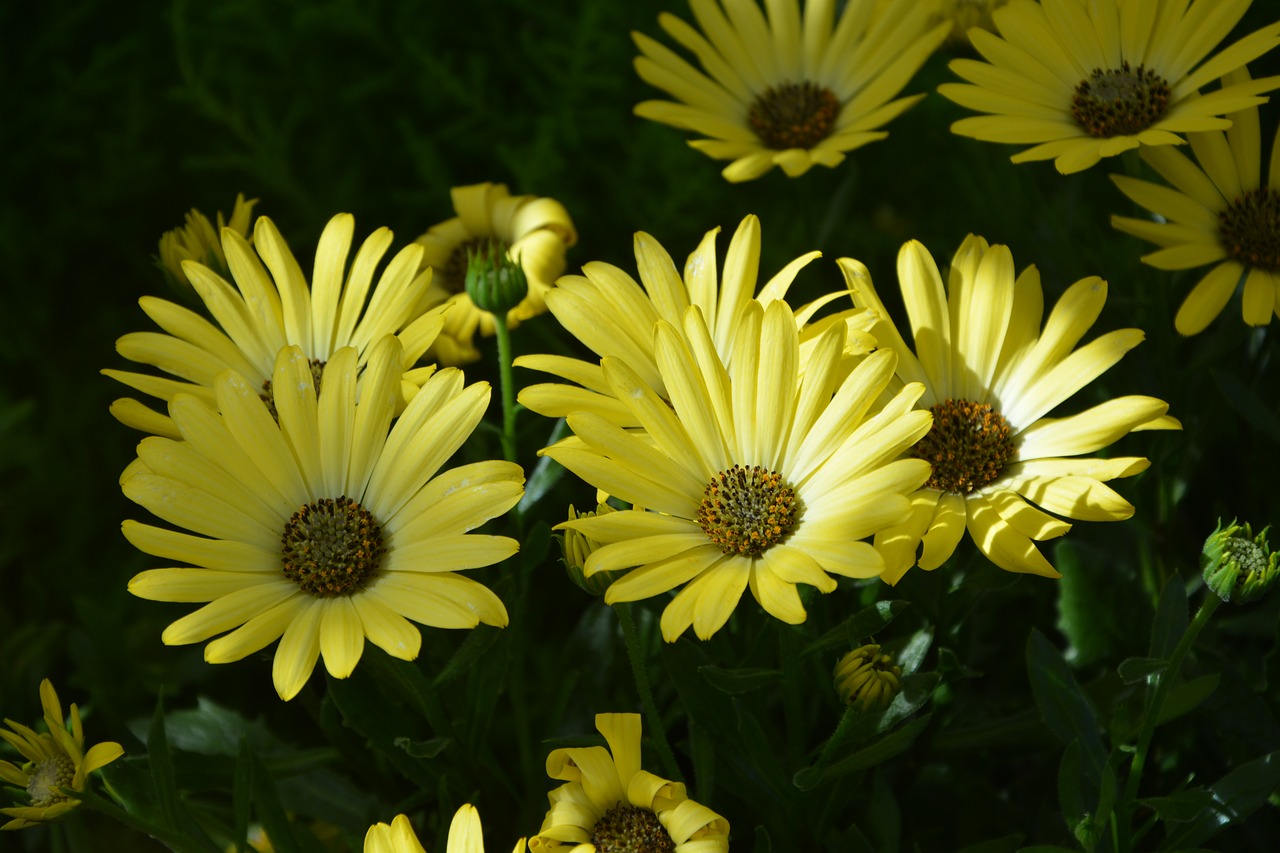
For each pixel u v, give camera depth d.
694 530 0.54
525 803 0.60
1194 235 0.58
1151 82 0.59
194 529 0.54
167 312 0.58
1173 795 0.55
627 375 0.54
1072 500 0.54
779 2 0.65
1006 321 0.56
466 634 0.61
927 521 0.55
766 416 0.54
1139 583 0.62
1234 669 0.58
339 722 0.60
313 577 0.54
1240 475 0.65
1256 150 0.59
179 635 0.53
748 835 0.59
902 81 0.64
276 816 0.57
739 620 0.59
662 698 0.61
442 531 0.54
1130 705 0.59
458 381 0.55
